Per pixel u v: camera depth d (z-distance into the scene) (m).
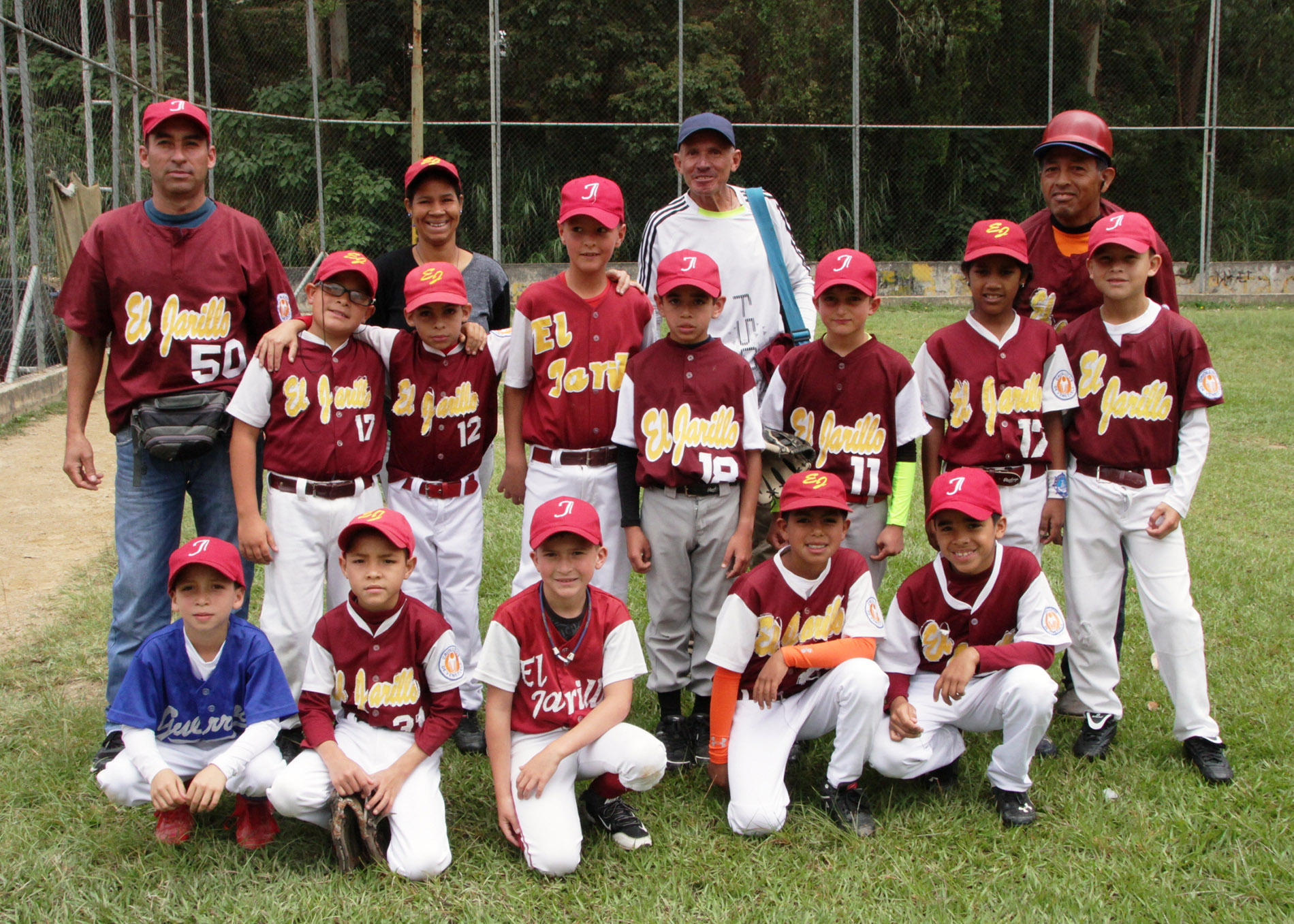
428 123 14.12
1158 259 3.38
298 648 3.10
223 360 3.16
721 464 3.17
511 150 17.62
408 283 3.20
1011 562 3.04
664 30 17.62
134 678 2.71
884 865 2.69
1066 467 3.40
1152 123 18.80
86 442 3.23
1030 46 18.48
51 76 10.59
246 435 3.05
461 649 3.39
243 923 2.42
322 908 2.47
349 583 2.90
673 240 3.69
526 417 3.38
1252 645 3.94
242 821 2.76
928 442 3.49
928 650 3.12
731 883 2.61
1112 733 3.29
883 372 3.26
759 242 3.71
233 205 14.88
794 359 3.40
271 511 3.11
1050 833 2.82
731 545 3.20
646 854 2.74
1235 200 18.66
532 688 2.82
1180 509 3.17
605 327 3.28
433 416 3.28
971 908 2.49
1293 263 16.59
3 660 3.81
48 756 3.13
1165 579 3.20
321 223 14.90
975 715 2.97
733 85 17.53
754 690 2.98
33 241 8.26
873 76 17.86
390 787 2.69
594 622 2.83
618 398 3.25
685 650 3.41
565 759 2.79
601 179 3.26
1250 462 6.77
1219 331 12.35
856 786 2.95
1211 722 3.13
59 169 9.73
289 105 16.53
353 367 3.13
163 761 2.66
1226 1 18.23
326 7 16.34
